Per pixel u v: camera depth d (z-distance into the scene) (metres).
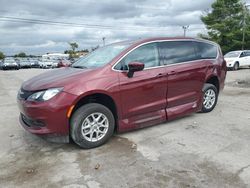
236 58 19.48
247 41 37.28
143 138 4.56
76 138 4.00
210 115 5.96
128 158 3.80
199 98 5.68
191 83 5.39
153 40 4.93
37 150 4.16
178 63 5.20
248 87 10.41
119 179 3.24
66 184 3.16
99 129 4.22
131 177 3.28
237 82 12.11
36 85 4.07
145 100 4.65
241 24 37.78
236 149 4.05
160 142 4.37
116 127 4.50
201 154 3.89
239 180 3.17
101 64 4.45
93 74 4.15
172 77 4.98
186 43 5.50
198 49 5.75
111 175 3.34
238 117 5.80
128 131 4.88
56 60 42.66
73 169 3.51
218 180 3.17
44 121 3.84
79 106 4.15
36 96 3.89
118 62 4.40
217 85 6.27
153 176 3.29
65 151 4.09
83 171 3.45
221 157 3.78
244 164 3.56
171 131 4.89
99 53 5.07
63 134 3.97
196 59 5.61
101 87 4.09
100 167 3.54
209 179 3.20
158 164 3.60
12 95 9.55
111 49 4.91
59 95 3.84
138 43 4.73
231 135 4.67
